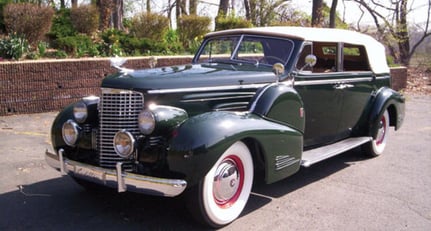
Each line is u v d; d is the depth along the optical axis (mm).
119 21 17578
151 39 13570
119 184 3803
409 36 22609
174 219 4242
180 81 4254
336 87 5887
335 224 4281
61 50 11531
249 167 4324
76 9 13852
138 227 4051
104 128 4102
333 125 6055
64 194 4828
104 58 10453
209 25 15750
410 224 4336
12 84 8883
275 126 4410
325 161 6633
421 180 5762
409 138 8375
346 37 6180
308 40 5395
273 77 5035
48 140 7094
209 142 3736
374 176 5895
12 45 10016
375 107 6684
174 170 3740
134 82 4051
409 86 17078
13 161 5926
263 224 4227
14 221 4098
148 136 3947
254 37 5551
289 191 5199
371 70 6672
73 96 9883
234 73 4770
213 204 3979
